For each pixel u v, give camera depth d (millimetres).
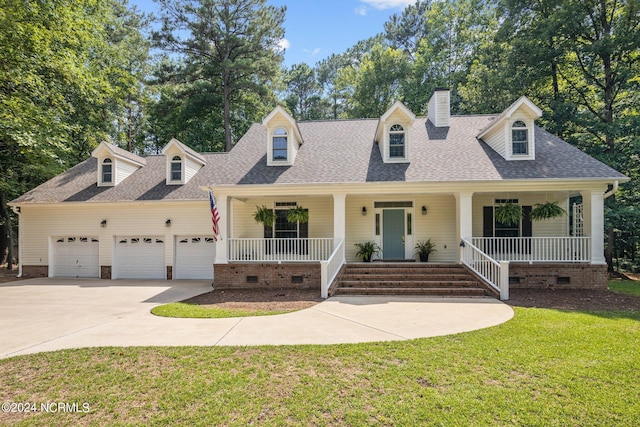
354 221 14742
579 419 3535
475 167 12375
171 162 16422
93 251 16250
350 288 10883
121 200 15523
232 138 33219
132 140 33500
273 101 29078
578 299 9711
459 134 15008
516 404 3824
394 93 31203
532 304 9055
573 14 16625
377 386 4316
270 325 7227
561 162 12250
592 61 18547
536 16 19266
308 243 13109
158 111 28344
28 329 7133
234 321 7613
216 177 13461
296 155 14406
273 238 13742
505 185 11648
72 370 4957
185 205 15602
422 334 6430
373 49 31906
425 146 14172
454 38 30516
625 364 4867
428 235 14430
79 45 16000
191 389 4312
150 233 15719
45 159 17219
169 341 6195
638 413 3631
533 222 13914
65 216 16234
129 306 9578
